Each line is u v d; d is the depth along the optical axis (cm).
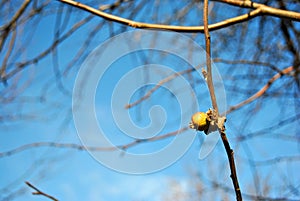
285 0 96
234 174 46
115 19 61
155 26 60
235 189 46
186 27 61
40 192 55
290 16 60
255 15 60
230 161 46
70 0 62
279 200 101
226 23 61
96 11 62
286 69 95
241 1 62
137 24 61
